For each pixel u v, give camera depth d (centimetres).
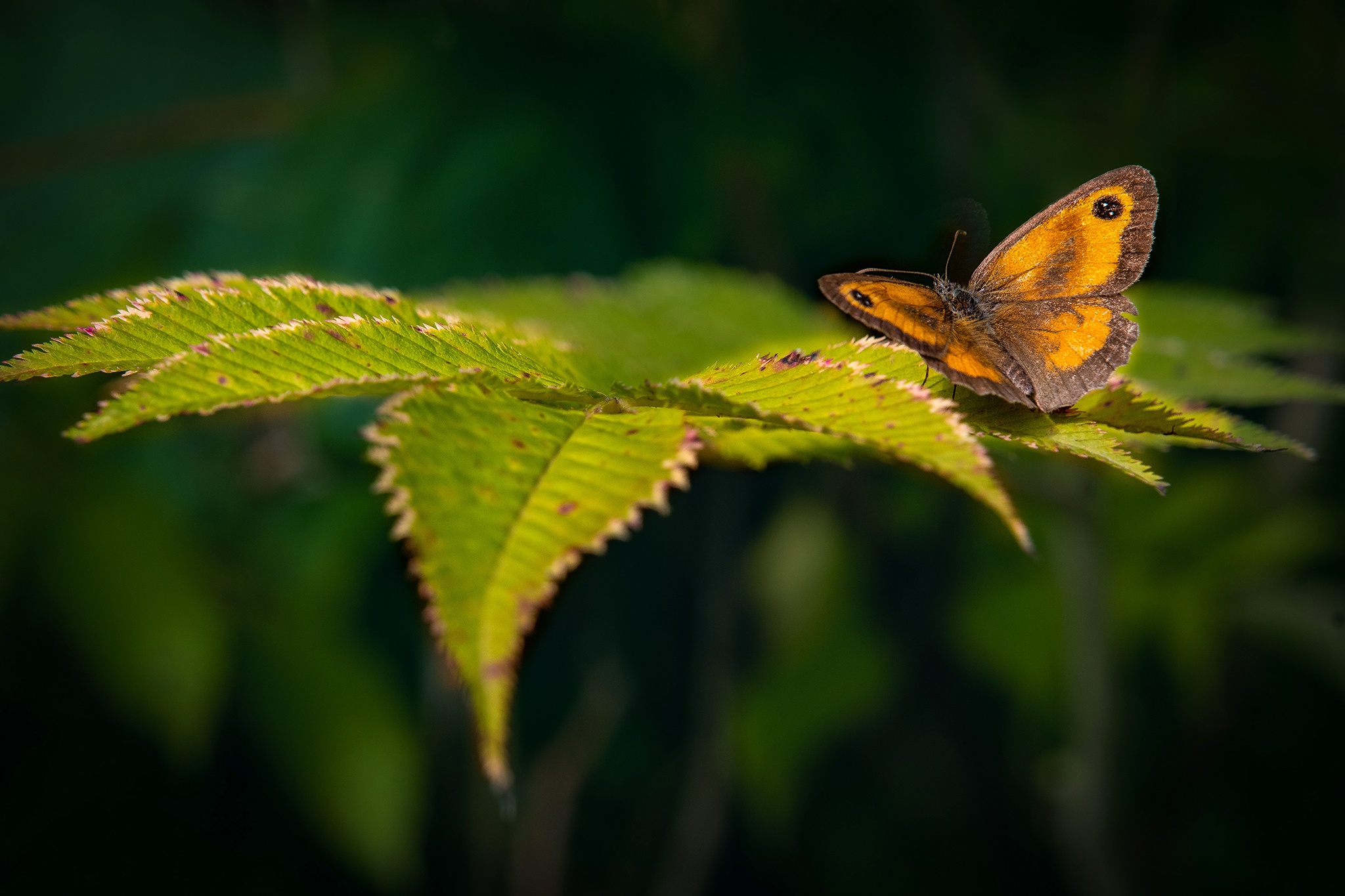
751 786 78
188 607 65
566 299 61
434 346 55
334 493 67
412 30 66
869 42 69
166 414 53
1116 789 64
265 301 55
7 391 65
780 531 78
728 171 68
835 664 77
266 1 81
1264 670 79
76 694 67
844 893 87
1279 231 75
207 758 69
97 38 79
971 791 81
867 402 54
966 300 58
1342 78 68
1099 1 69
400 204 64
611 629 84
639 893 86
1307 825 80
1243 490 73
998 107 67
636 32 66
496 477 53
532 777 81
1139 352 60
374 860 66
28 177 67
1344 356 70
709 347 60
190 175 70
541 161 65
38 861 67
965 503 77
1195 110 73
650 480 53
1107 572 64
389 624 76
